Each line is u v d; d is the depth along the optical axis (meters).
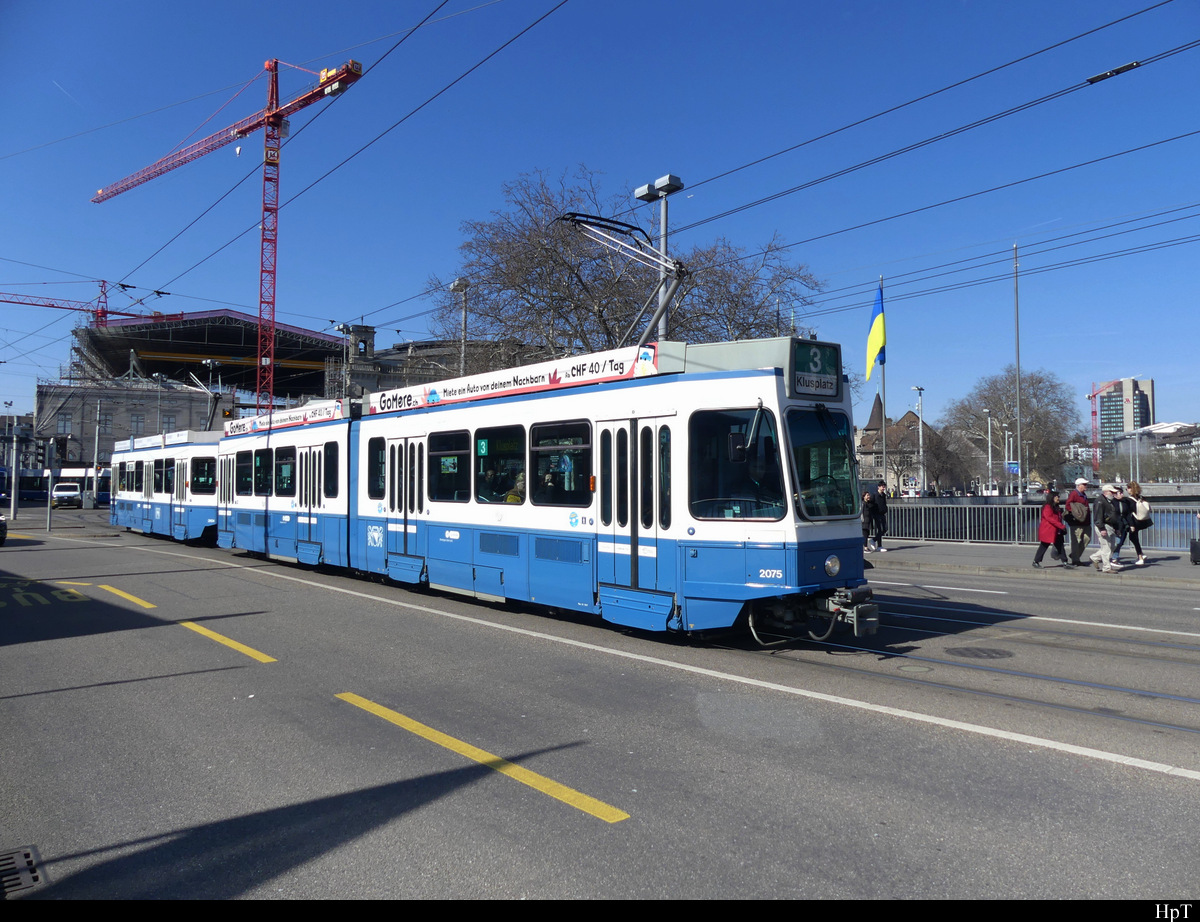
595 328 26.56
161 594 13.20
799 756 5.32
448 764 5.20
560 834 4.16
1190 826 4.21
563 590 9.88
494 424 11.15
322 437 15.65
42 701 6.78
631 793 4.70
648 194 19.38
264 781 4.93
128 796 4.72
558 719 6.16
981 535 23.95
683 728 5.92
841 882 3.63
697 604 8.40
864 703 6.57
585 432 9.68
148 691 7.06
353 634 9.62
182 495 24.20
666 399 8.77
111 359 97.81
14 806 4.59
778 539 7.98
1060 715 6.25
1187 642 9.24
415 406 12.98
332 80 63.25
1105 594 13.84
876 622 8.23
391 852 3.97
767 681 7.32
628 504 9.07
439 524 12.16
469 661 8.15
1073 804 4.51
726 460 8.34
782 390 8.20
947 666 7.97
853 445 8.79
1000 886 3.58
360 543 14.22
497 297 27.11
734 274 27.72
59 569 17.42
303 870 3.79
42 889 3.63
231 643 9.09
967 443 76.81
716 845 4.02
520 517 10.55
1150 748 5.47
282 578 15.45
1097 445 62.25
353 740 5.68
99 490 63.25
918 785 4.80
